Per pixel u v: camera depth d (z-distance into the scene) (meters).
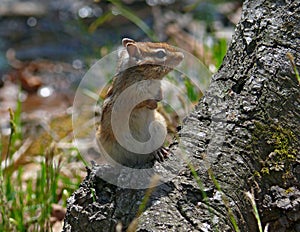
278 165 6.35
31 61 19.12
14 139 10.66
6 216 8.21
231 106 6.64
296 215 6.18
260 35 6.89
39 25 21.22
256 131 6.44
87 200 6.26
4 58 19.38
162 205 5.97
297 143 6.45
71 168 10.04
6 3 22.81
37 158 11.35
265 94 6.57
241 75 6.78
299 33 6.81
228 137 6.45
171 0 20.20
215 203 6.04
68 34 20.41
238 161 6.34
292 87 6.59
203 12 17.31
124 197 6.12
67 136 11.73
